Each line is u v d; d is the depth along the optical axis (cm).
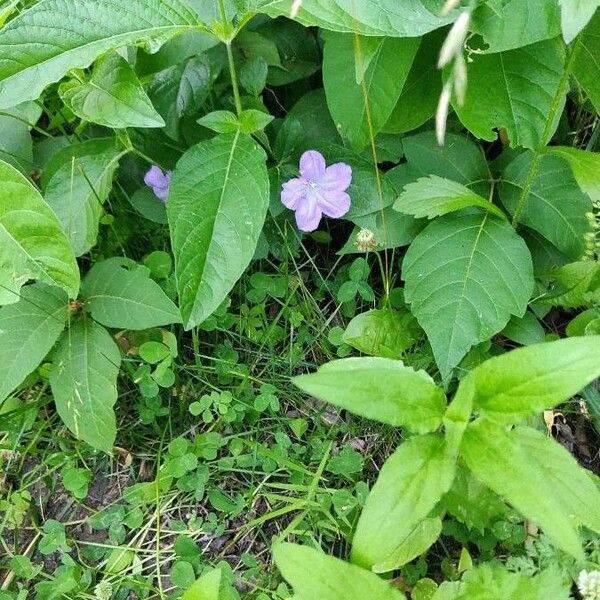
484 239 33
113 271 34
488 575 24
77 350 34
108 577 34
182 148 39
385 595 22
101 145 36
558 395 21
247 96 38
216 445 35
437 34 35
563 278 34
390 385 22
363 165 37
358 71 29
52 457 36
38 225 29
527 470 20
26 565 34
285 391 38
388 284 36
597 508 24
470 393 21
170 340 36
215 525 34
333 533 33
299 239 39
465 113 32
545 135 31
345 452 34
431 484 21
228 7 32
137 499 35
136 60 36
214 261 30
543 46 32
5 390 32
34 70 28
